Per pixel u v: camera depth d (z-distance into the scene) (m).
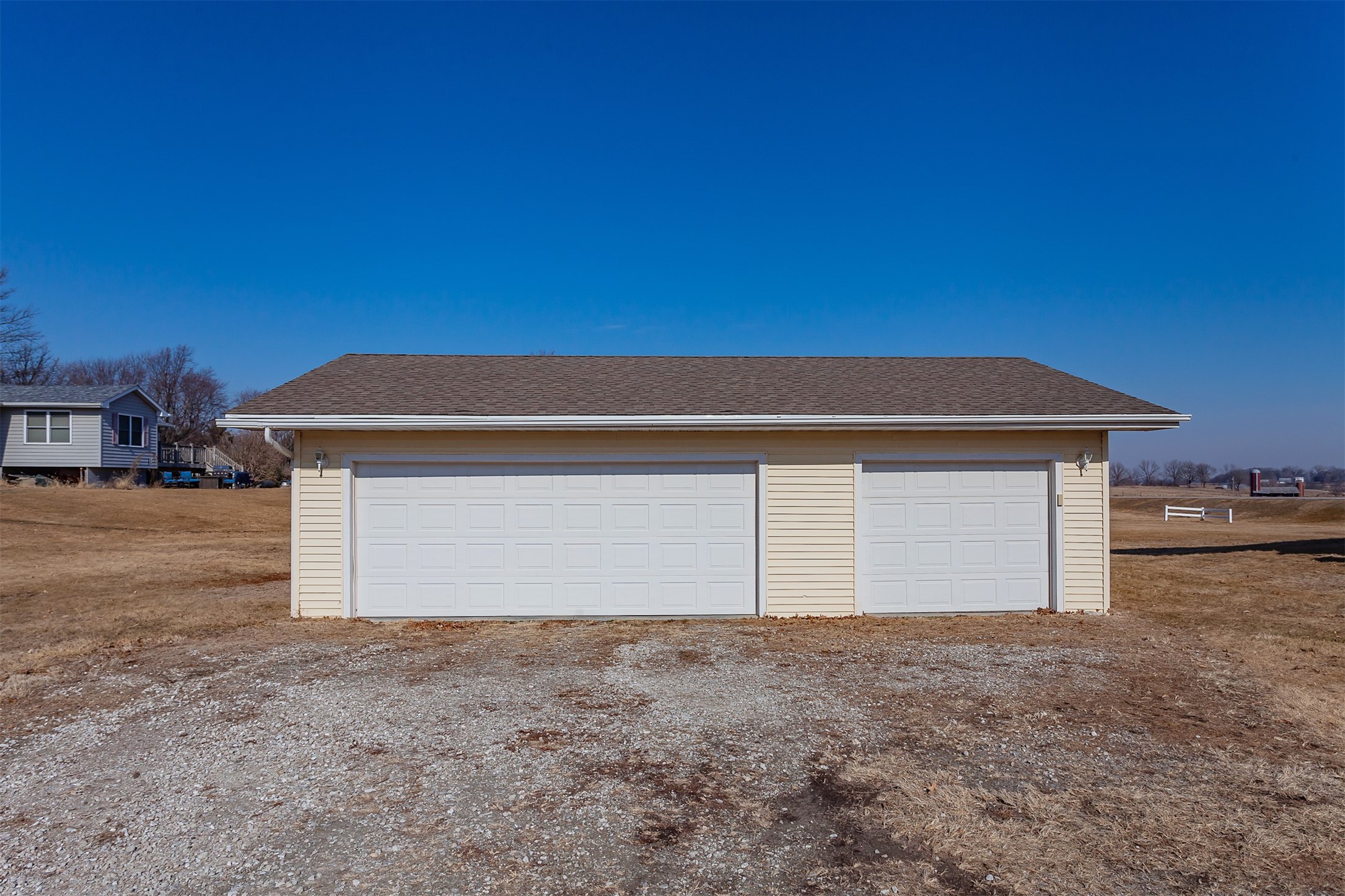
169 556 17.77
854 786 4.87
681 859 4.01
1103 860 3.98
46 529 20.91
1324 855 4.03
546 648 8.78
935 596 10.93
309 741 5.64
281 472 50.19
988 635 9.48
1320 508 37.94
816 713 6.26
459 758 5.31
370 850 4.08
